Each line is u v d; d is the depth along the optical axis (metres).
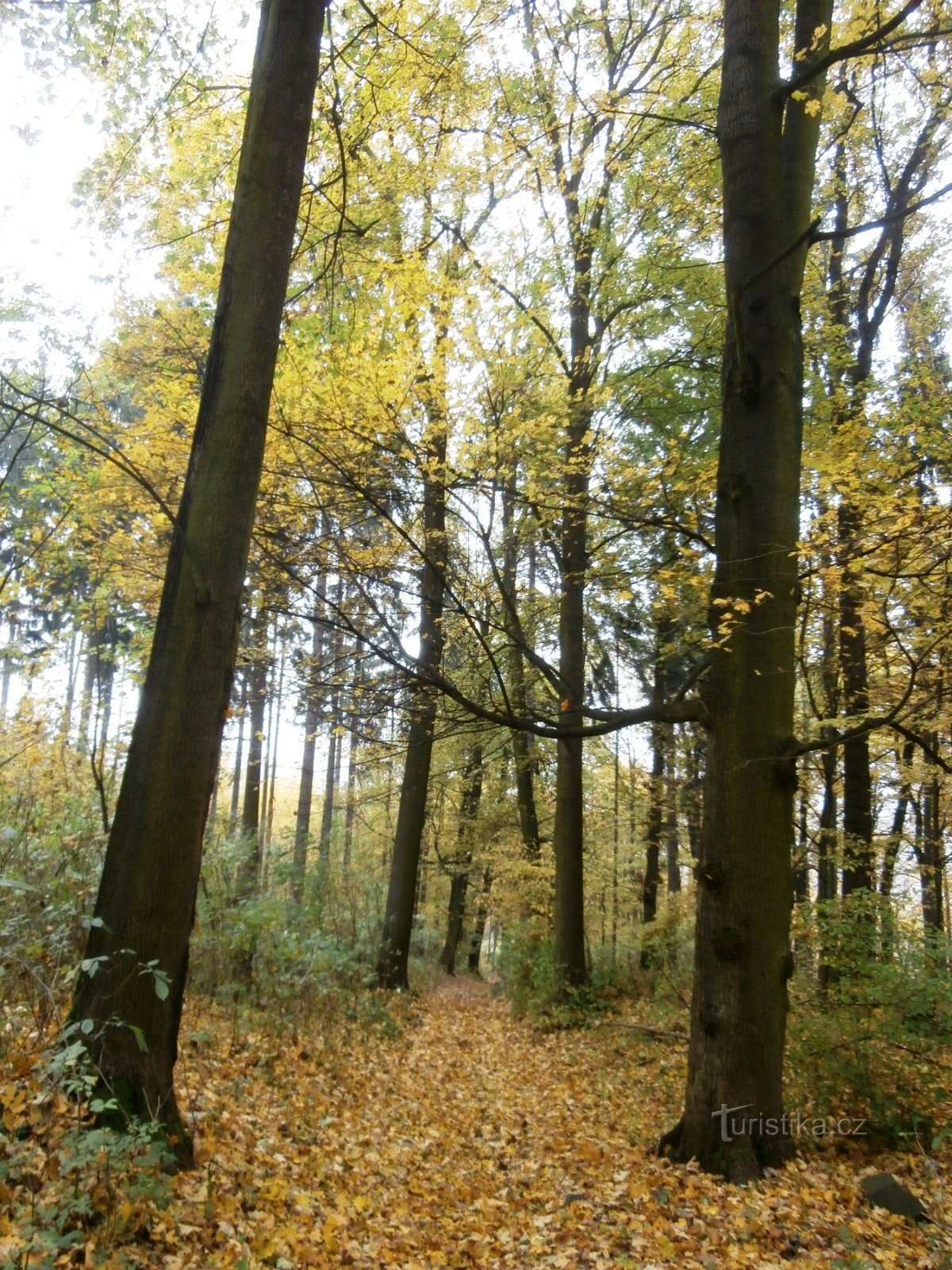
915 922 8.12
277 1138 5.49
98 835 7.38
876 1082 6.58
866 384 9.63
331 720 8.10
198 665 4.62
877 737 11.36
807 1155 5.96
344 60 6.95
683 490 7.95
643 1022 11.48
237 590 4.82
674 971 12.67
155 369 8.84
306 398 6.62
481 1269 4.44
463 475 7.70
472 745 18.59
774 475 6.36
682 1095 7.86
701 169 9.59
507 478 8.36
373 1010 11.02
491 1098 8.81
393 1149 6.28
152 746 4.52
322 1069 7.77
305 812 18.28
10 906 5.82
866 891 8.06
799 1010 7.73
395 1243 4.55
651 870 18.00
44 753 7.87
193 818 4.52
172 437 7.20
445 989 20.81
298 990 9.33
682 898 13.69
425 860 25.55
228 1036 7.59
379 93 7.20
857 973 7.84
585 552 11.30
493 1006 17.81
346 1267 4.05
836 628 9.75
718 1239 4.57
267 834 22.05
